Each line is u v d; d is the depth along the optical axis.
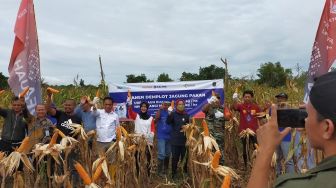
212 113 9.33
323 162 1.33
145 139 7.64
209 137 5.29
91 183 3.63
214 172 4.24
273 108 1.57
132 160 6.50
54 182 5.05
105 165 4.54
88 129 7.65
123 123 10.19
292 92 11.67
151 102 11.13
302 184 1.30
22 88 7.12
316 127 1.39
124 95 11.13
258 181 1.45
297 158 6.49
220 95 10.97
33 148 5.58
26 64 7.18
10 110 7.12
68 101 7.28
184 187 7.14
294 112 1.79
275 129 1.52
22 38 7.16
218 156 4.16
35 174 5.48
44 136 6.48
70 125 6.33
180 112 9.06
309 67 6.23
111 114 7.92
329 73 1.41
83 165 6.32
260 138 1.55
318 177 1.29
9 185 5.46
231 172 4.18
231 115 10.22
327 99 1.34
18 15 7.25
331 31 5.90
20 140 7.00
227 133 10.48
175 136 8.91
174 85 11.10
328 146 1.35
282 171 6.73
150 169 8.11
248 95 9.03
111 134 7.80
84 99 7.81
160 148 9.37
